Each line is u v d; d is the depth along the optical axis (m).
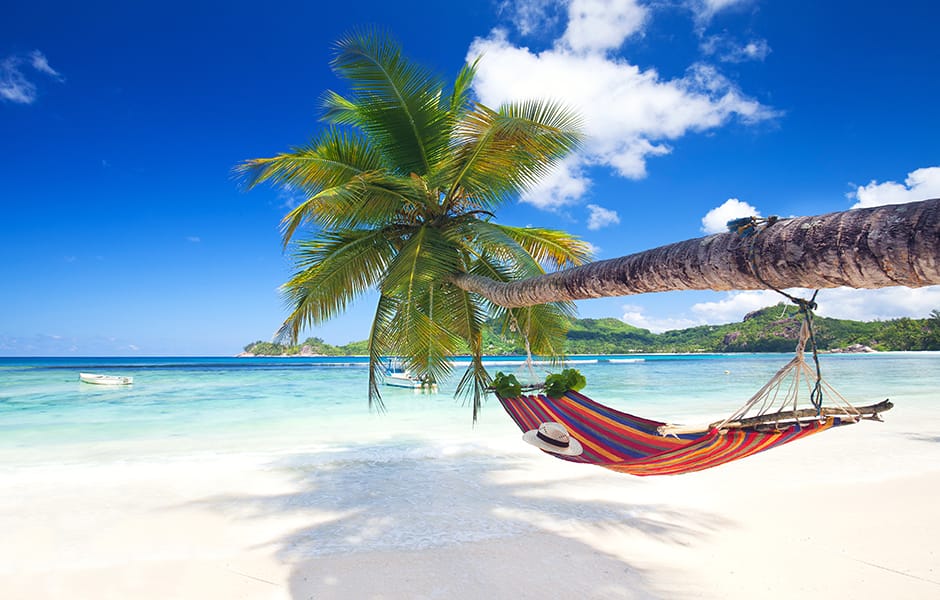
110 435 11.47
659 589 4.52
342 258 7.50
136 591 4.45
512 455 9.37
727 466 8.46
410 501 6.80
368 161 8.28
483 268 8.77
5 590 4.43
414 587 4.53
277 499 6.85
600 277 3.50
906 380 26.80
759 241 2.15
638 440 4.86
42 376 33.66
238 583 4.60
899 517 6.17
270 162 6.90
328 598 4.35
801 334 3.04
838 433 11.14
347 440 10.95
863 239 1.73
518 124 6.29
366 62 7.75
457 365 50.00
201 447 10.15
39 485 7.33
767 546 5.39
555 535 5.67
